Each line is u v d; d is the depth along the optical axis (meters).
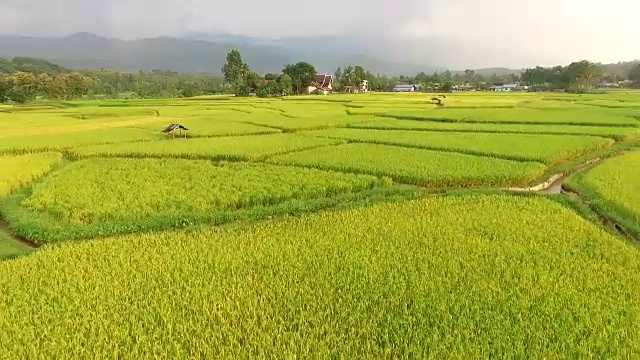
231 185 23.06
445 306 10.98
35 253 14.46
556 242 15.42
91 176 24.89
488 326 10.18
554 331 10.10
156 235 16.06
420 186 24.50
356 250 14.52
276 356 9.09
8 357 9.12
